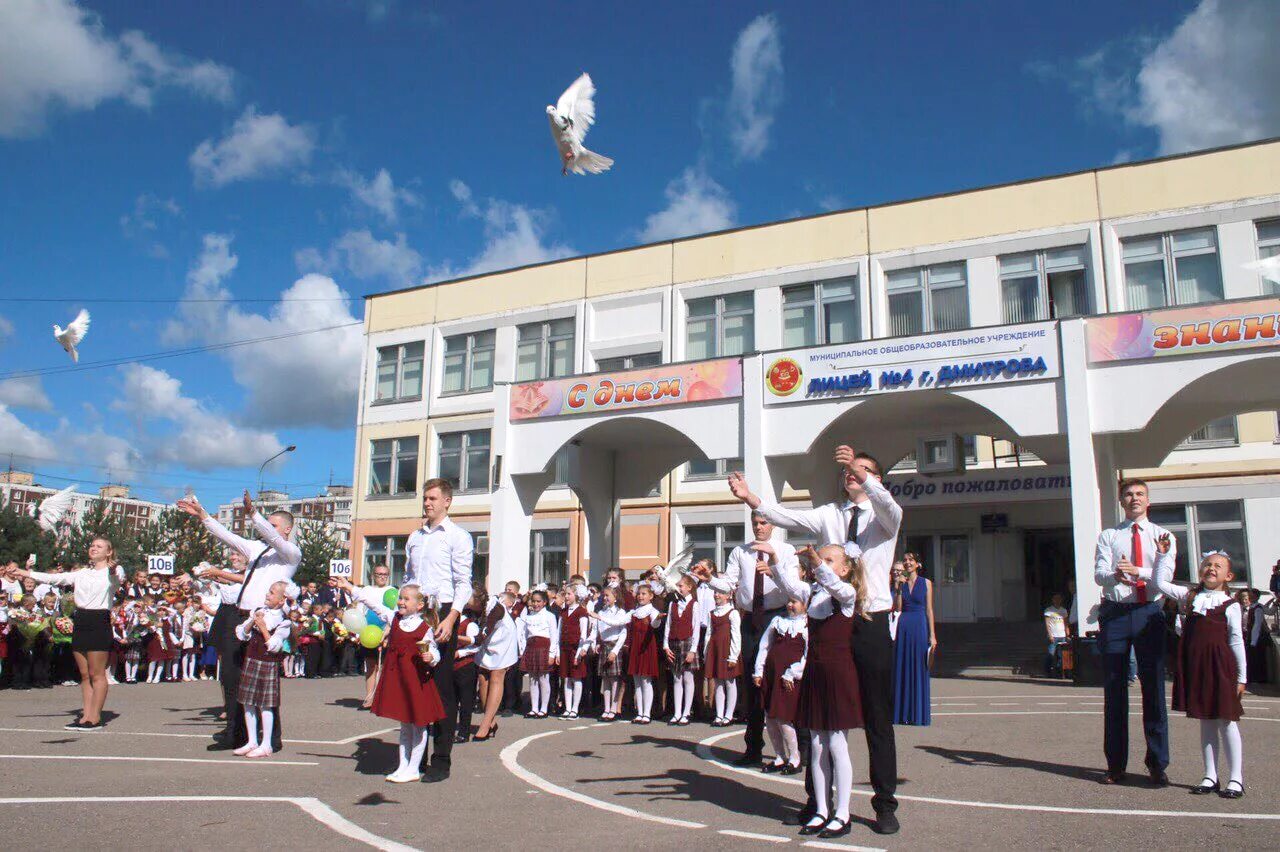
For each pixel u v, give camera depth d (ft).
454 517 106.32
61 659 52.85
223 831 17.28
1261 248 72.79
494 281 108.37
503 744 30.55
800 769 24.54
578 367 100.37
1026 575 86.43
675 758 27.27
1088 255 78.07
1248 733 31.09
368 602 39.60
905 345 57.77
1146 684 22.70
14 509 141.69
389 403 113.80
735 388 62.64
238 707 27.89
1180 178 75.82
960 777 23.72
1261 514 74.08
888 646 18.25
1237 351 49.93
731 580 26.78
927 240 84.28
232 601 28.40
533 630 40.34
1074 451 52.29
